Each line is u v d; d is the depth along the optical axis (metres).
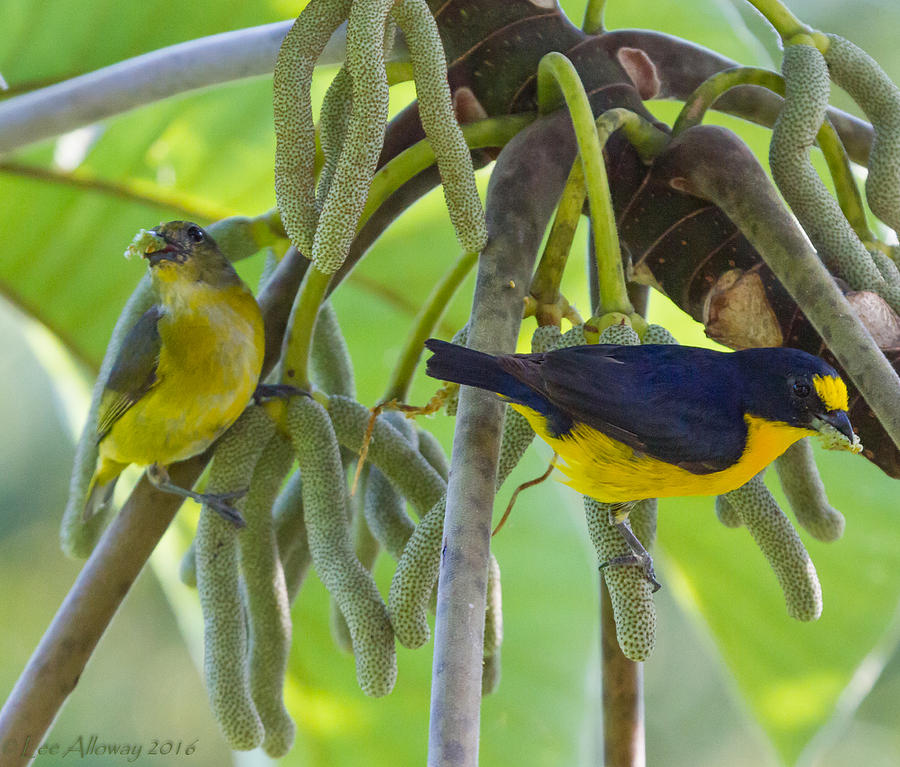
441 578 3.02
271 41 4.77
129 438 5.11
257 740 3.98
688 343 7.40
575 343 4.02
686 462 4.44
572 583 7.16
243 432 4.16
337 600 3.88
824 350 4.48
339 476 4.11
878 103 4.38
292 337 4.27
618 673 4.60
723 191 4.00
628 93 4.59
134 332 5.14
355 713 6.96
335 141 3.99
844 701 6.80
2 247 6.63
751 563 6.96
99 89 4.61
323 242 3.61
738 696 7.09
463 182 3.73
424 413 4.28
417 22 3.72
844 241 4.12
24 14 6.11
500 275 3.76
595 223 3.91
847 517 6.81
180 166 6.73
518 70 4.59
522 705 7.07
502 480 4.03
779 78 4.39
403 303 7.39
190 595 6.68
